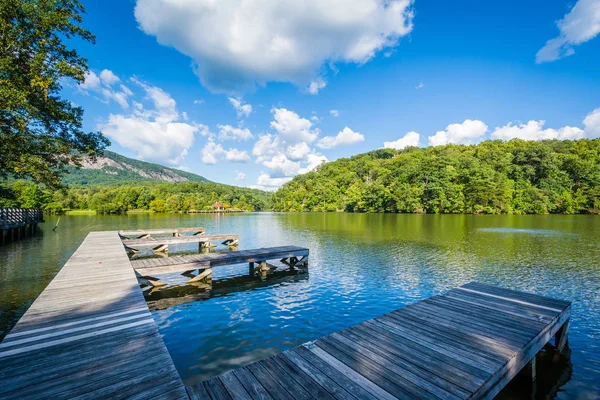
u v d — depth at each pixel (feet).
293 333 22.30
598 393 15.47
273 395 10.57
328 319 24.99
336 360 13.08
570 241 68.28
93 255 37.68
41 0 33.30
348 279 37.93
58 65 33.30
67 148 38.91
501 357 13.35
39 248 59.77
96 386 10.73
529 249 58.39
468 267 43.78
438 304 20.84
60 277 26.35
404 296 30.99
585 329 23.24
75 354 12.96
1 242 63.82
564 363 18.52
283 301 29.71
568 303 20.99
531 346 15.25
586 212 177.17
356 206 254.47
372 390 10.88
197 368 17.42
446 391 10.83
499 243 66.44
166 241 60.54
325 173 366.84
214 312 26.73
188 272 40.65
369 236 81.97
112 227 109.50
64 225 118.62
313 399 10.34
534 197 179.42
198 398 10.39
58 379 11.09
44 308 18.60
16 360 12.37
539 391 15.66
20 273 39.40
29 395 10.13
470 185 189.98
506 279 37.09
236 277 39.81
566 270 41.57
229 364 17.89
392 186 219.82
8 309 26.25
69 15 35.81
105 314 17.67
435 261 48.26
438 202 192.95
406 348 14.23
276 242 72.79
